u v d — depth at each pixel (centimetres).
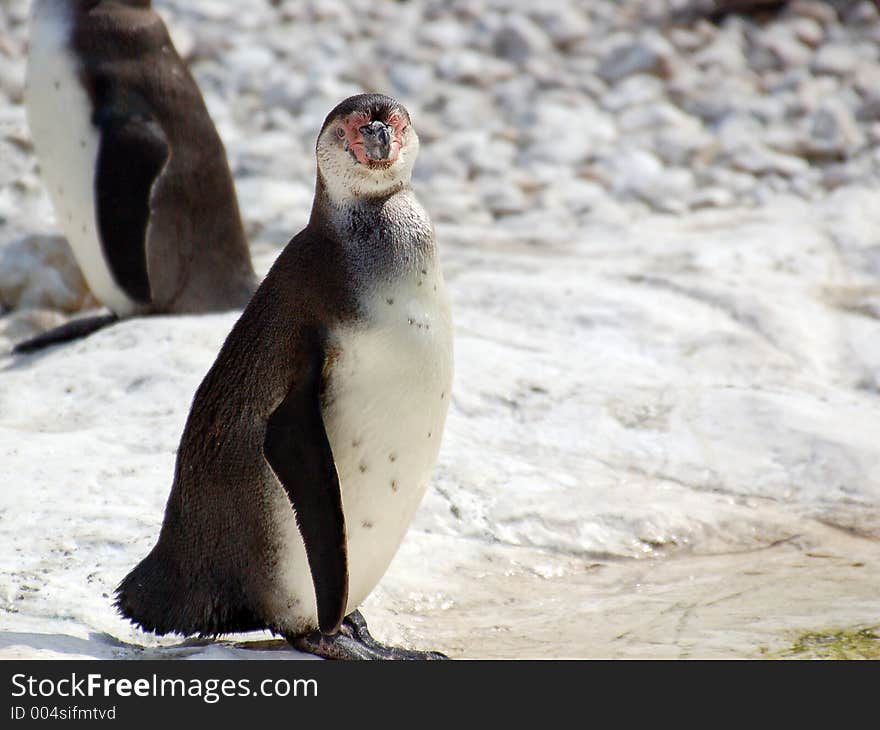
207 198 3086
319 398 1588
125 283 2934
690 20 5469
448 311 1656
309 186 4322
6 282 3438
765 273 3403
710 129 4809
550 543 2161
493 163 4488
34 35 2962
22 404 2600
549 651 1759
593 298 3122
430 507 2208
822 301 3216
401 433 1625
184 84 3048
